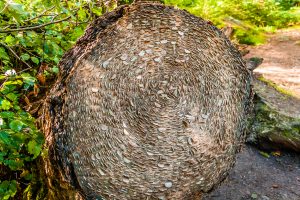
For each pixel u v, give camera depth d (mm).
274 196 2523
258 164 2840
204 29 1669
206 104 1614
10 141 1440
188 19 1668
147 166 1537
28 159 1611
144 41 1604
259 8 7129
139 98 1561
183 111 1586
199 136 1586
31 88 1918
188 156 1570
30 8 1931
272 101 3303
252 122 3096
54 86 1659
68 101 1552
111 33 1598
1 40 1799
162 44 1612
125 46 1587
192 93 1603
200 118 1600
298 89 3834
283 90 3656
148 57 1592
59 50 1879
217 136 1623
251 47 5684
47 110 1615
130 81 1563
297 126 2977
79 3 1936
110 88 1546
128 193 1548
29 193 1750
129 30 1606
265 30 6633
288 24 7090
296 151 2947
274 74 4391
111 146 1523
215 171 1646
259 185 2613
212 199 2402
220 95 1639
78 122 1534
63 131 1552
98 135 1523
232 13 6766
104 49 1576
